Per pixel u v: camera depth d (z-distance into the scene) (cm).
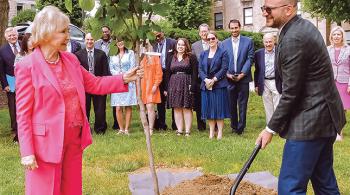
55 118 377
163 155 789
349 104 875
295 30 381
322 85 387
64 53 401
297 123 391
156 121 1038
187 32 2408
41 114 377
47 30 377
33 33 383
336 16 2483
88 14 476
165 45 1006
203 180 549
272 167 698
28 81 377
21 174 685
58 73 387
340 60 873
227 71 909
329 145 413
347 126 1067
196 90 950
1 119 1188
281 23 391
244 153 783
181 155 782
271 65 905
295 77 380
